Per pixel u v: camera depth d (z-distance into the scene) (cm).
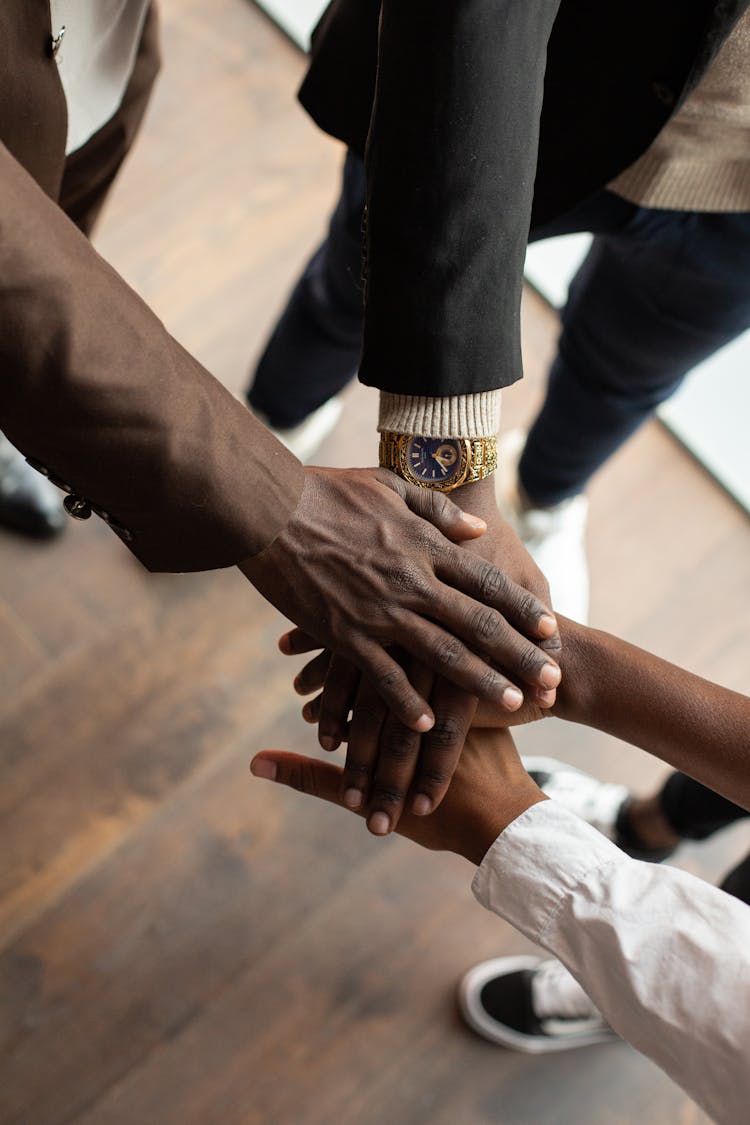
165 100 184
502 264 105
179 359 97
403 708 109
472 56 99
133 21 116
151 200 179
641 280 127
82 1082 144
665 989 97
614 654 113
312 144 186
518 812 107
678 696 111
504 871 105
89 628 160
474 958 153
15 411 95
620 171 113
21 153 111
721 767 110
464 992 150
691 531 174
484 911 155
